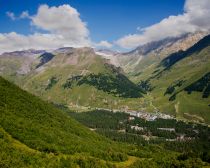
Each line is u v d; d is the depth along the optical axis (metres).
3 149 114.69
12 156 111.00
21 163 107.75
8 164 102.06
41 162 118.69
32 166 109.69
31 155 121.00
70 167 130.88
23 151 121.94
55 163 124.12
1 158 104.50
